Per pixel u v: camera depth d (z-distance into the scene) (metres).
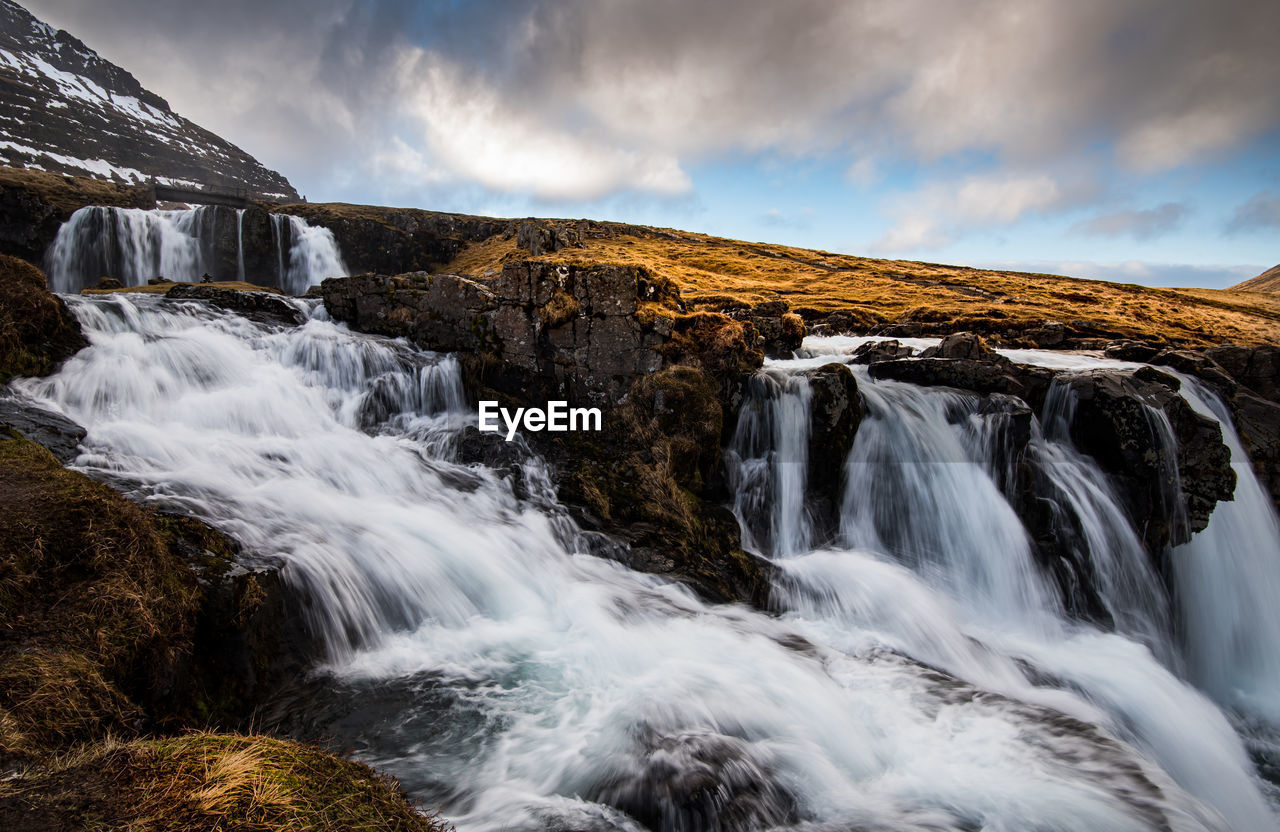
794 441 15.11
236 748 4.25
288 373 16.44
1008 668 11.84
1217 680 16.92
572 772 6.89
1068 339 36.72
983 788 7.52
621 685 8.70
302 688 7.75
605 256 79.62
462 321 18.22
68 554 6.24
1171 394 17.36
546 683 8.53
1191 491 17.02
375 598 9.16
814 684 9.47
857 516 15.44
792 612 12.28
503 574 10.79
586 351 16.16
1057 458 16.61
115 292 21.41
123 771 3.87
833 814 6.88
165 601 6.43
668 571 12.23
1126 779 7.80
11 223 56.34
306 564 8.64
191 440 11.86
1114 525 15.90
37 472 7.28
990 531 14.84
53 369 12.78
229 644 7.13
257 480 11.11
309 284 74.06
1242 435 21.73
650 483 14.02
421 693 8.05
